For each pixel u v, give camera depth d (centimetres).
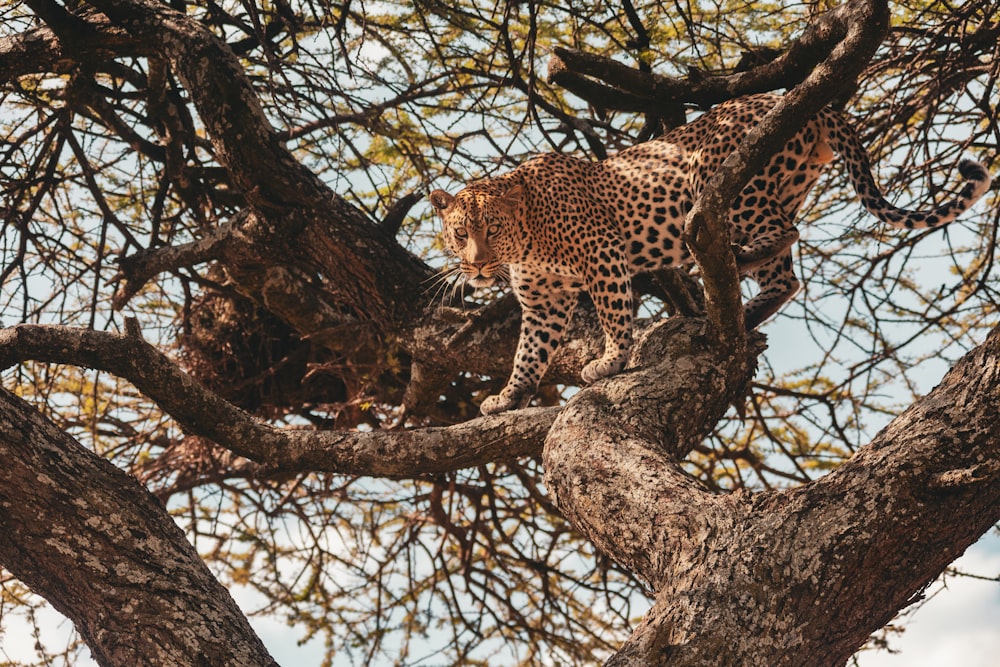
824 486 697
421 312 1183
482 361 1152
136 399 1509
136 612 777
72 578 792
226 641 768
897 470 683
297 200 1170
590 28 1297
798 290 1012
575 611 1619
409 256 1209
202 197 1407
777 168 971
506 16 1138
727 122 999
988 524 697
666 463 777
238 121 1138
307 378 1357
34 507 799
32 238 1298
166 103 1286
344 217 1179
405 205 1218
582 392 888
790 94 768
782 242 948
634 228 1031
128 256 1316
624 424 845
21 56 1198
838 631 669
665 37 1290
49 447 829
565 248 1028
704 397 898
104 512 810
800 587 662
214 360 1440
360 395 1327
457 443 943
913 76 1180
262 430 980
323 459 971
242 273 1254
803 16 1285
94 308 1273
